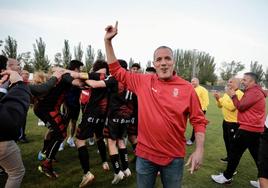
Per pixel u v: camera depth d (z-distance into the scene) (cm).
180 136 264
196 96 263
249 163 620
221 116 1550
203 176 510
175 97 261
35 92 345
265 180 310
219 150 718
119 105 440
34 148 614
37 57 4644
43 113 438
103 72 437
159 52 265
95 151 626
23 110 273
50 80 374
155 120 261
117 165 434
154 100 266
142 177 275
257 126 442
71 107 617
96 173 485
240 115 457
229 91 466
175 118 258
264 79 7431
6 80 302
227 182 477
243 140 448
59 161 538
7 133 266
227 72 7206
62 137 450
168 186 271
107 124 445
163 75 265
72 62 524
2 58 332
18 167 290
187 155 643
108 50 292
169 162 263
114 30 286
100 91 428
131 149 666
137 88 285
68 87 448
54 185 423
